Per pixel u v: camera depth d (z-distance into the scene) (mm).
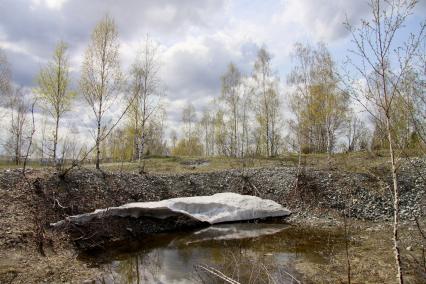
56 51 22672
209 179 25375
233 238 16297
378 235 15133
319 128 34094
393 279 9602
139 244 15250
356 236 15461
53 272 10680
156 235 16938
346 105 27203
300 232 17219
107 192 19922
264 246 14656
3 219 13492
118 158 35406
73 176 19844
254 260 12578
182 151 56844
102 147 34750
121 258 13125
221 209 20016
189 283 10477
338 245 14172
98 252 13758
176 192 23141
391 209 19516
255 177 25344
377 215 19188
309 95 28500
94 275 10969
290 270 11281
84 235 14352
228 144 37844
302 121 27828
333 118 27781
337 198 21453
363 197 20797
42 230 13297
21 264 10797
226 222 19641
